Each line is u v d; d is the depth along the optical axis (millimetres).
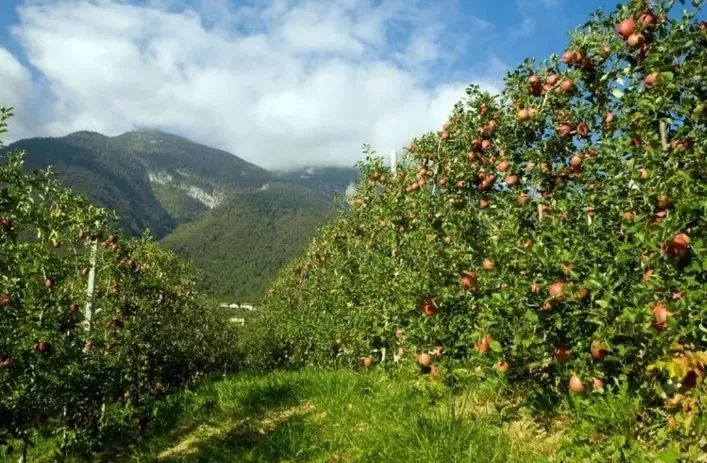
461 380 6801
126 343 11477
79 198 9344
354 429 6707
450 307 6512
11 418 7262
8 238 5961
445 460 5125
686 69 4730
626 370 4676
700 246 3766
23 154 5945
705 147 4527
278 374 11188
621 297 4328
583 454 4648
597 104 6223
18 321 6812
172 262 17672
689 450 3982
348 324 11570
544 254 4719
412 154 9156
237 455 6879
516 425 5758
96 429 8852
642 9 5195
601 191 5266
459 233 6781
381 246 9430
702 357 3609
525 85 7074
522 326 5137
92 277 9578
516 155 7195
